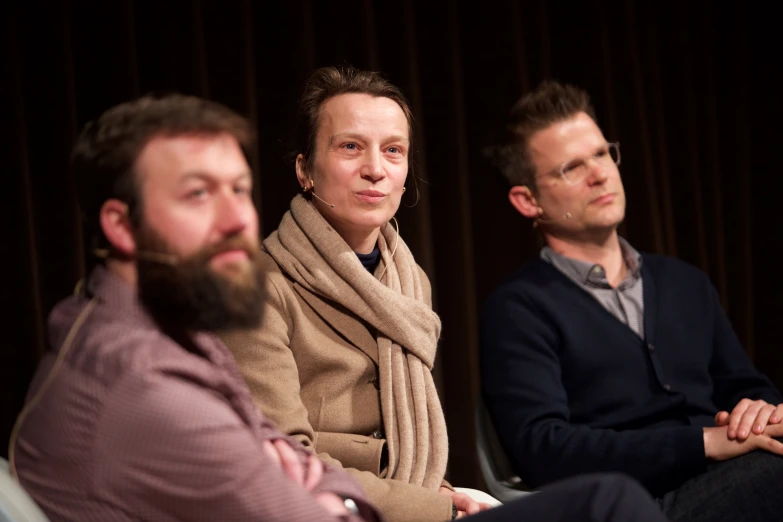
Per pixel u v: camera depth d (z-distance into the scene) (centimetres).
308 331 282
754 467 300
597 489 189
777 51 544
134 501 161
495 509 198
